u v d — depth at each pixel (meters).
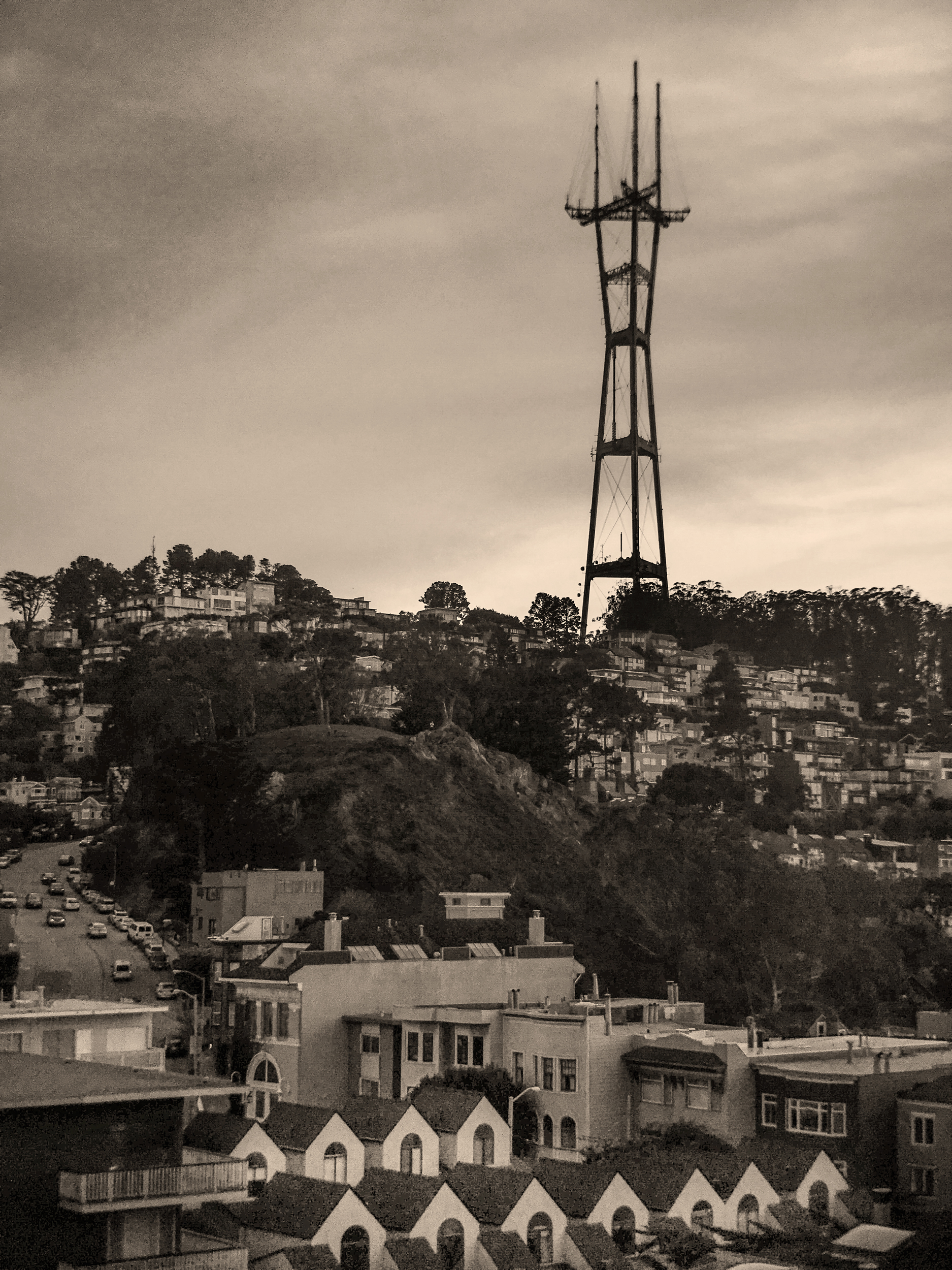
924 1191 72.56
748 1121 77.06
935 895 167.25
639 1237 62.88
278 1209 57.69
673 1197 63.97
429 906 144.38
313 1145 65.88
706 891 153.88
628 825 177.75
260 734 194.00
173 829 160.75
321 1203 57.34
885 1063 77.38
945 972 151.25
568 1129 79.25
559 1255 61.12
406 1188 60.56
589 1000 93.81
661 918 155.62
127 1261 46.94
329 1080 85.88
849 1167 72.62
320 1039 86.00
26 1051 61.34
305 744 179.25
